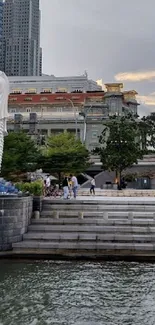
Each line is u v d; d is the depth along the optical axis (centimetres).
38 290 1241
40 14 19025
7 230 1820
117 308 1085
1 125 2231
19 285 1295
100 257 1742
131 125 5291
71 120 8919
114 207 2306
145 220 2059
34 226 2020
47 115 9188
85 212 2198
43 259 1733
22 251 1792
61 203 2397
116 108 9138
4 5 18500
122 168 5106
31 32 18438
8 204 1839
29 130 8662
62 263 1652
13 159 3834
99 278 1396
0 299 1148
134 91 10694
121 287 1284
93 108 9044
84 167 4806
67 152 4538
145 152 5438
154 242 1856
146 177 6475
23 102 9631
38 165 4441
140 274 1462
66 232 1977
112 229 1970
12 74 18000
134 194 3925
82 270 1521
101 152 5194
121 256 1744
